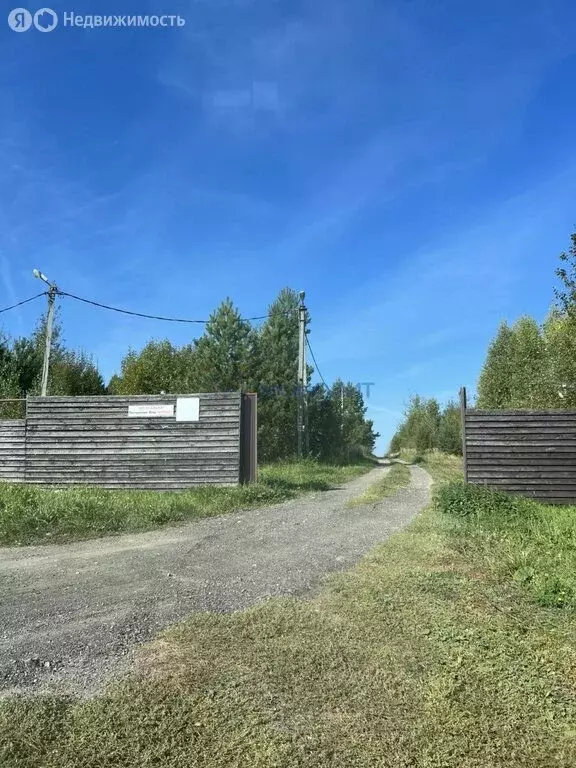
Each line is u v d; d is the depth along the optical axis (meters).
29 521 9.31
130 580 6.09
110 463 14.18
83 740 3.07
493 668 3.87
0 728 3.17
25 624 4.83
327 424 31.92
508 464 11.86
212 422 13.84
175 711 3.32
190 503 11.06
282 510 11.02
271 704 3.41
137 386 33.81
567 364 14.90
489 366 28.00
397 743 3.06
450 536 7.79
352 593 5.32
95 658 4.09
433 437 55.97
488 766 2.90
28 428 14.68
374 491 14.12
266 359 27.33
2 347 27.89
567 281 14.41
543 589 5.31
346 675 3.76
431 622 4.62
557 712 3.39
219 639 4.30
